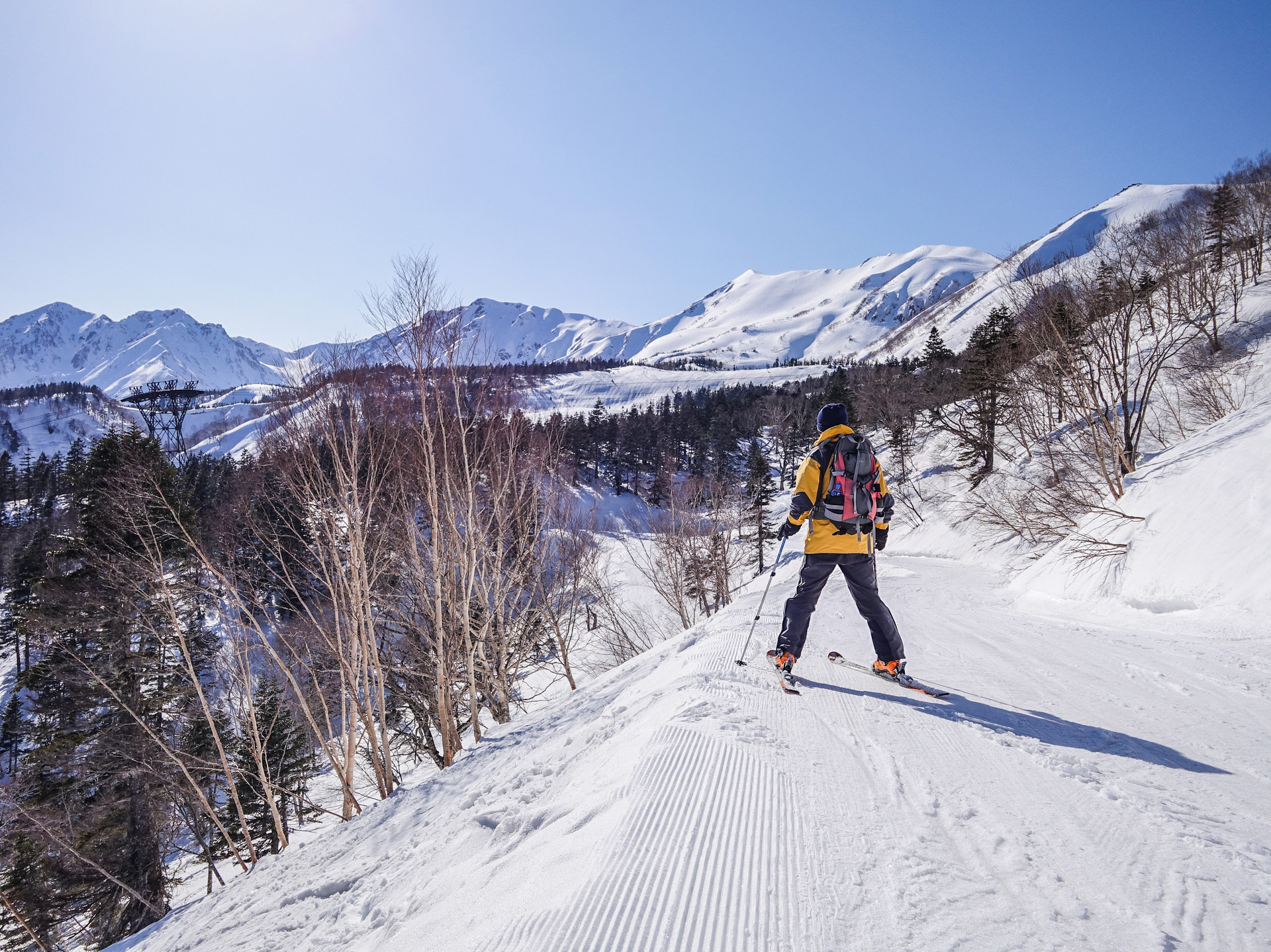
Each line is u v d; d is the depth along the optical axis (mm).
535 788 3750
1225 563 7051
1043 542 16703
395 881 3598
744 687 3717
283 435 9844
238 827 15398
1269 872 1721
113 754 12047
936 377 37062
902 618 6797
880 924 1563
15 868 12070
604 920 1700
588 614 18391
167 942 4941
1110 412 18062
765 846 1980
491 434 11984
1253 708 3293
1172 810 2135
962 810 2158
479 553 11547
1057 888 1675
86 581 11984
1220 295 26953
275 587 11305
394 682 13266
